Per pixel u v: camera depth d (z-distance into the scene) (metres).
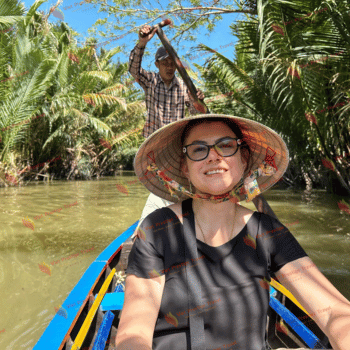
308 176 8.59
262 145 0.99
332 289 0.86
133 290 0.87
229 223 0.90
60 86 10.77
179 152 1.07
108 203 6.32
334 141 6.50
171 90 2.70
